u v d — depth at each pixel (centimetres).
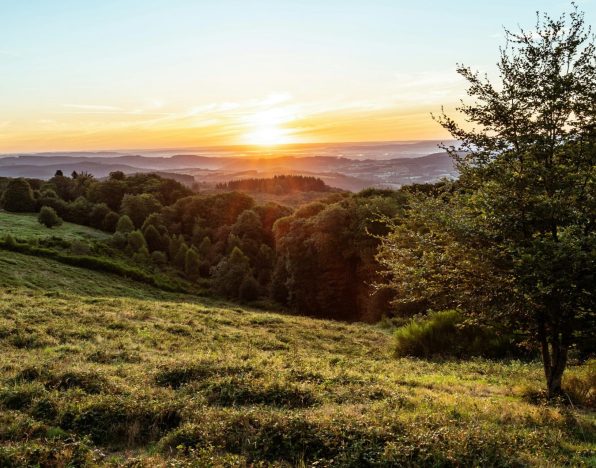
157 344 1802
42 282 3781
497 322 1045
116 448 796
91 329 1897
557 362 1037
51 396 928
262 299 6262
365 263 4566
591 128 962
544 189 951
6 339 1608
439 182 1197
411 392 1127
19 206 9569
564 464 694
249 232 8469
